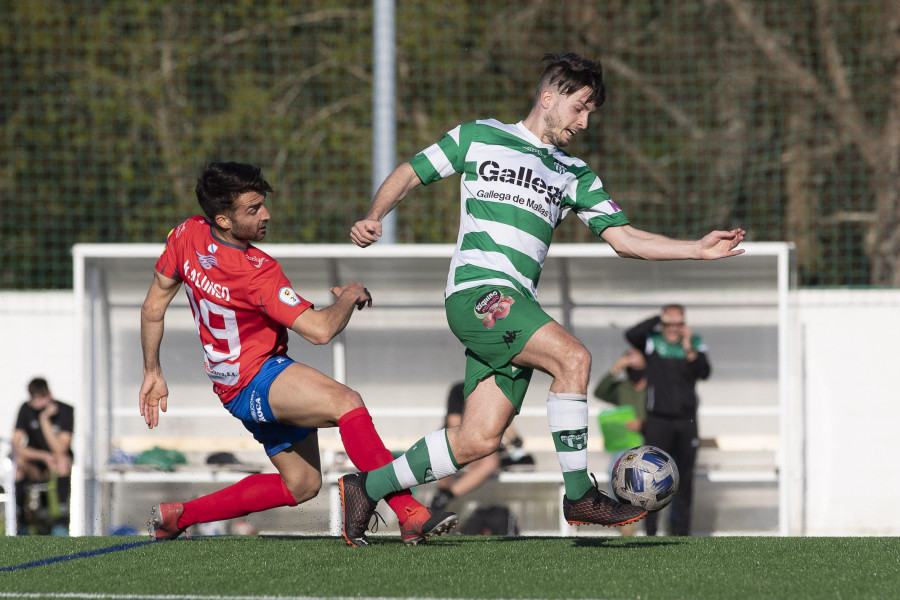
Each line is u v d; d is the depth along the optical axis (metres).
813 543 16.86
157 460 33.41
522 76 64.88
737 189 60.47
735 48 63.56
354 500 15.85
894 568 14.16
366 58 66.56
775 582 13.07
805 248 58.53
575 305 36.34
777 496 36.72
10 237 61.94
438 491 31.48
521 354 14.79
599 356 36.31
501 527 32.53
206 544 16.95
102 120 63.00
